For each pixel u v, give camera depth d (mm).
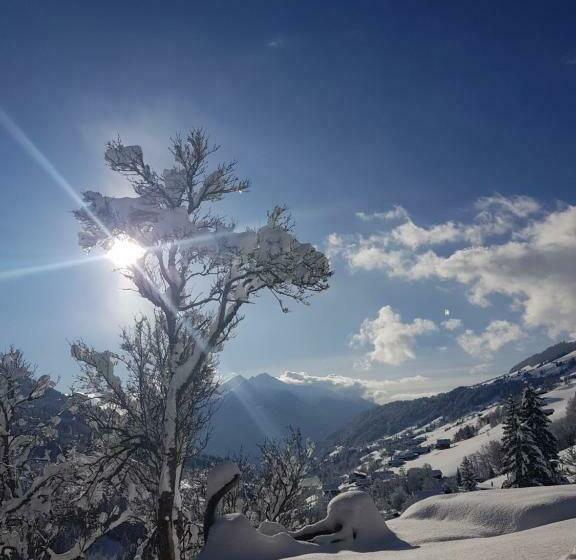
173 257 12633
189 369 12141
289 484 17406
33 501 13508
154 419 12219
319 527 10961
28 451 15836
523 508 10750
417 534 10703
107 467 12789
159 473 11906
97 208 11797
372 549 10000
